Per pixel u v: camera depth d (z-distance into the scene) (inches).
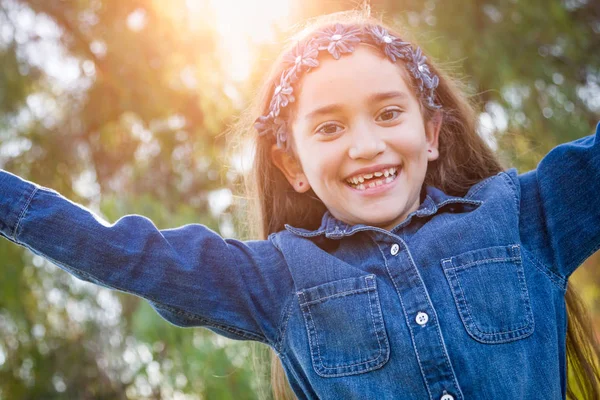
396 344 59.1
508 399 57.1
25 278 172.1
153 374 163.6
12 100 177.5
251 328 63.6
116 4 178.5
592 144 63.4
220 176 173.8
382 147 62.9
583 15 180.4
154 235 61.9
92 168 189.2
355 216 64.5
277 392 76.7
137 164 186.4
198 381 149.3
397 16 157.9
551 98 163.2
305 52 66.2
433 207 65.9
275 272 65.2
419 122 65.7
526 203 65.5
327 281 62.6
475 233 62.6
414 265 61.7
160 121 185.3
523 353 58.4
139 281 60.4
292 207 76.0
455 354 58.2
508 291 60.0
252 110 79.7
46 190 61.9
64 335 181.0
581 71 171.5
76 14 181.6
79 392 177.3
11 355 178.5
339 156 63.6
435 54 148.5
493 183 67.9
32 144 181.5
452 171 75.7
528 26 167.8
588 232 62.6
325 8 150.6
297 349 62.2
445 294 60.3
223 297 63.0
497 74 156.0
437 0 162.7
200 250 63.5
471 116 78.2
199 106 179.9
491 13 169.5
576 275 125.1
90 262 59.8
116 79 177.5
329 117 64.1
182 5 173.3
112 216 153.0
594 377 70.8
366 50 65.2
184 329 150.3
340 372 59.8
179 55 175.6
